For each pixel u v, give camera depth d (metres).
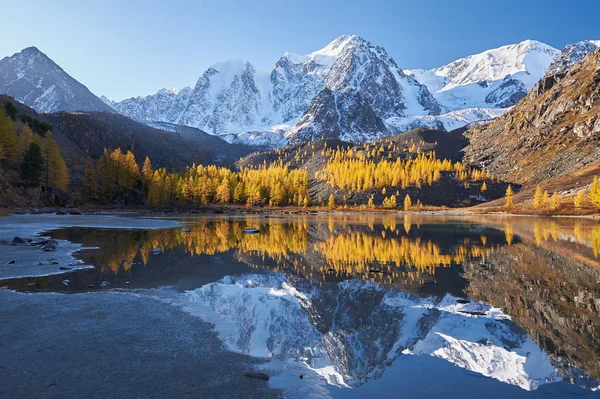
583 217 106.94
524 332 13.21
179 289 18.56
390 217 123.00
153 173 152.88
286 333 12.77
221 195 167.75
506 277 23.20
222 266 25.86
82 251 30.58
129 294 17.17
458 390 8.95
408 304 17.05
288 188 190.62
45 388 8.23
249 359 10.42
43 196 100.31
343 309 16.14
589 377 9.77
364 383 9.27
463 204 181.62
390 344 12.13
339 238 48.41
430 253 34.47
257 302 16.78
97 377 8.84
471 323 14.27
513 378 9.62
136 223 67.19
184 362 9.96
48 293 16.94
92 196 122.69
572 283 21.16
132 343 11.12
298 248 37.50
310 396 8.46
